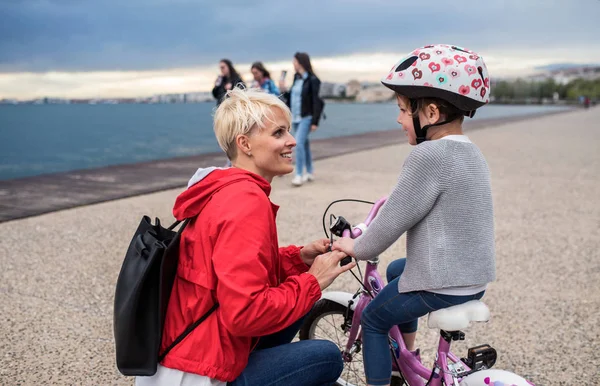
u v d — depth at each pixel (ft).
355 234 7.01
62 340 10.77
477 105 5.97
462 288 6.07
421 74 5.92
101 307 12.37
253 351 6.39
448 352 6.74
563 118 109.81
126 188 26.12
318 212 21.15
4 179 30.76
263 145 6.17
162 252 5.57
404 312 6.49
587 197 24.97
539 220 20.56
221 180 5.87
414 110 6.17
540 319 11.88
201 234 5.68
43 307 12.30
